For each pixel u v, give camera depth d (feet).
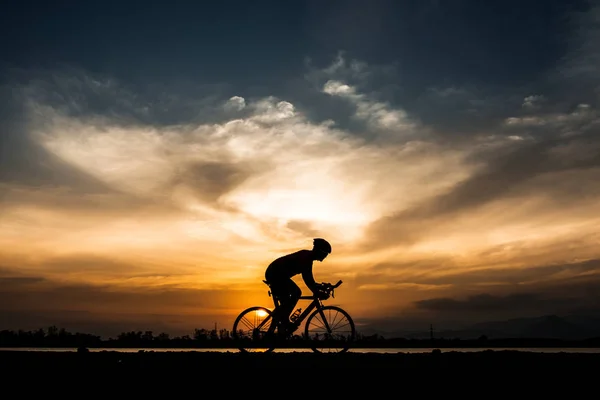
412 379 28.45
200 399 28.71
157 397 29.09
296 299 37.32
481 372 28.66
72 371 30.68
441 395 27.73
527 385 27.99
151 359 31.27
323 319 37.76
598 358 30.04
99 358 31.73
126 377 30.14
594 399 26.99
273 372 29.22
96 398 29.30
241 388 28.91
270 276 37.32
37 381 30.27
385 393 28.04
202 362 30.55
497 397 27.45
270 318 37.70
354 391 28.19
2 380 30.17
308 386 28.60
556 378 28.19
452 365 29.17
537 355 31.04
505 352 32.17
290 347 37.45
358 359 30.73
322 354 32.45
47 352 33.14
